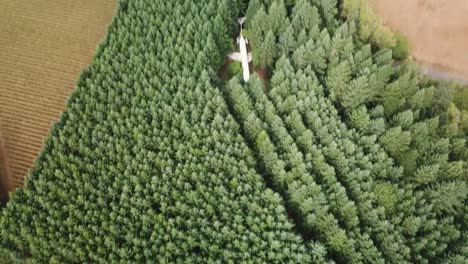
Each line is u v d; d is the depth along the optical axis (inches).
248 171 1728.6
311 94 1835.6
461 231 1683.1
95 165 1784.0
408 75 1854.1
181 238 1651.1
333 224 1621.6
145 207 1707.7
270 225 1647.4
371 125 1807.3
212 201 1700.3
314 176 1739.7
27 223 1691.7
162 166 1769.2
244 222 1685.5
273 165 1766.7
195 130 1830.7
